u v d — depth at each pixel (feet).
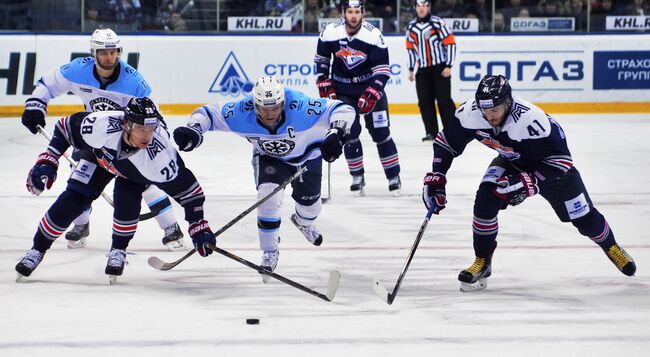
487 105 27.71
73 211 30.99
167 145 29.35
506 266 34.01
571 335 25.32
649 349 24.09
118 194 30.89
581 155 64.64
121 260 31.09
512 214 44.16
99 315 27.12
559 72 89.45
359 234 39.88
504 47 88.69
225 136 78.07
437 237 39.27
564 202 30.04
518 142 28.73
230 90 87.97
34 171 30.25
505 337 25.11
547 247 37.17
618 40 89.81
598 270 33.24
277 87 28.73
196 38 87.10
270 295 29.76
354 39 48.57
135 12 89.71
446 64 72.08
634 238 38.60
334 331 25.62
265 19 90.68
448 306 28.45
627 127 80.48
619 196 49.06
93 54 34.60
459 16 91.71
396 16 91.66
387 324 26.35
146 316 27.07
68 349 23.84
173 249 36.52
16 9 88.69
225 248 37.01
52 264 33.91
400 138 75.51
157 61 86.99
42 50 86.07
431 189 30.50
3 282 31.07
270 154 31.45
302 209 34.09
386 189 52.39
